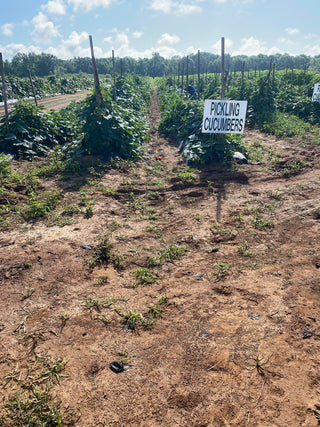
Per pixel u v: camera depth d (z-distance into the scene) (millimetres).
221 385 2574
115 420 2328
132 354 2924
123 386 2600
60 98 27391
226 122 7672
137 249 4773
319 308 3361
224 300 3605
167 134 13586
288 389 2502
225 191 6953
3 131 9508
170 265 4379
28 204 6078
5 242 4820
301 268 4090
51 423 2312
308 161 8625
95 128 9117
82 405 2439
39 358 2859
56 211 5953
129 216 5945
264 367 2709
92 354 2924
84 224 5488
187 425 2273
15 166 8500
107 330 3215
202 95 18938
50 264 4273
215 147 8820
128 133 9773
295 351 2854
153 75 106500
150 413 2373
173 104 15516
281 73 29469
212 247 4766
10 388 2568
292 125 12516
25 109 10141
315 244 4621
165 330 3211
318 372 2635
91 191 6977
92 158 8914
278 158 9047
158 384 2611
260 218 5582
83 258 4453
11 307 3492
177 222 5664
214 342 3016
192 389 2553
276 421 2262
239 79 25281
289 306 3416
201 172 8258
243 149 9344
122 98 16406
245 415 2320
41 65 84312
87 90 39312
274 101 16031
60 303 3578
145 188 7422
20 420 2295
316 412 2299
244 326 3193
